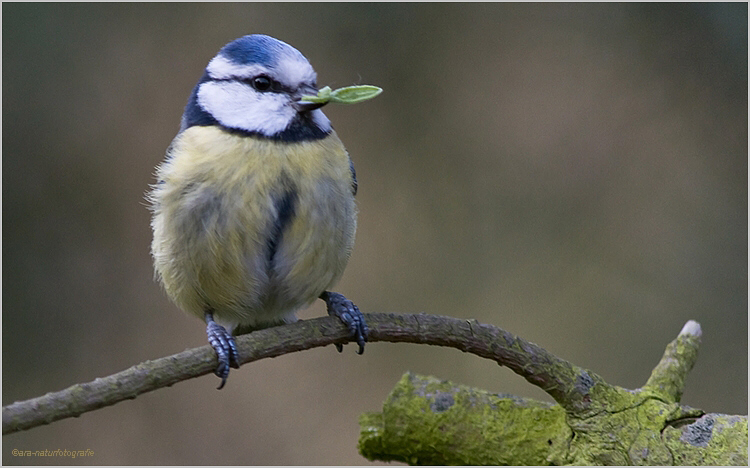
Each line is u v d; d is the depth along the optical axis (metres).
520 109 12.49
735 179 11.85
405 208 12.34
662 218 11.95
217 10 12.47
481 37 12.69
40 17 12.09
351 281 12.06
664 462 4.88
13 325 11.52
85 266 11.84
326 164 5.84
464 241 12.16
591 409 5.10
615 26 12.55
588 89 12.45
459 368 11.53
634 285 11.70
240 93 5.84
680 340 5.62
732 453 4.82
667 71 12.35
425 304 11.93
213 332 5.89
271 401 11.62
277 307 6.44
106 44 12.25
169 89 12.24
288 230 5.76
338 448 11.30
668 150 12.15
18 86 11.92
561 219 12.14
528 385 11.27
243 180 5.61
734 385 10.98
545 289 11.84
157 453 11.17
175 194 5.68
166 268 6.05
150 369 4.52
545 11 12.68
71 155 11.98
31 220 11.80
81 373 11.53
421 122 12.56
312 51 12.52
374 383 11.64
